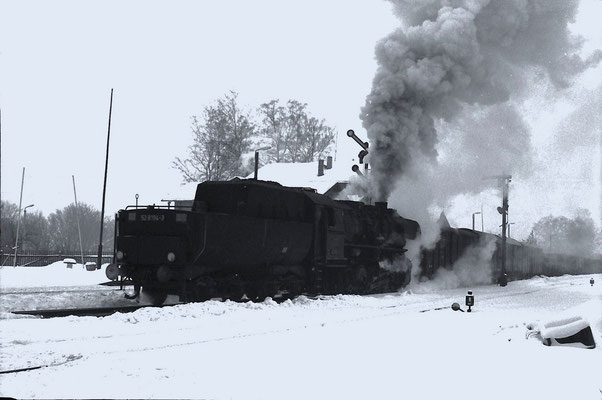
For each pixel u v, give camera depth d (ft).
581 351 40.01
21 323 40.57
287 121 206.59
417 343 39.47
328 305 61.82
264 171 187.83
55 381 25.80
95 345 34.04
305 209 71.46
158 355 31.71
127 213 57.41
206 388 25.34
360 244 81.71
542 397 26.17
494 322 53.83
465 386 27.55
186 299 56.34
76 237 275.39
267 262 64.69
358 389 26.18
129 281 58.44
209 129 194.59
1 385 25.03
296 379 27.55
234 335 39.55
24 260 150.71
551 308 69.97
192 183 190.29
